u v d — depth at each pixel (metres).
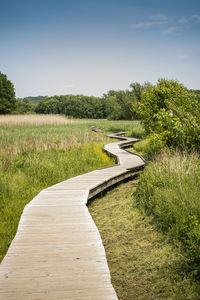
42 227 4.96
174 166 7.24
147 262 4.26
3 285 3.17
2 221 6.08
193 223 4.42
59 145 14.45
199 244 4.01
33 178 9.16
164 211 5.30
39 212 5.81
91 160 12.66
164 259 4.25
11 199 7.29
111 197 8.17
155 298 3.48
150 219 5.71
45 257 3.85
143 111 14.11
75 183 8.41
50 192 7.47
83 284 3.21
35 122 35.16
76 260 3.77
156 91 13.95
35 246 4.19
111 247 4.91
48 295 3.00
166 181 6.61
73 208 6.08
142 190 6.89
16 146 13.09
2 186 7.58
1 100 64.94
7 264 3.64
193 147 9.48
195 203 5.04
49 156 12.17
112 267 4.27
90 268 3.57
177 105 12.66
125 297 3.56
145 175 7.84
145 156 13.80
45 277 3.35
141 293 3.60
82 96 102.25
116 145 18.55
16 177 8.62
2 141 15.34
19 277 3.34
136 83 50.59
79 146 15.38
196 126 9.58
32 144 13.99
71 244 4.27
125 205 7.03
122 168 10.70
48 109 95.69
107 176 9.29
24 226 5.02
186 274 3.82
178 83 14.32
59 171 9.98
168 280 3.78
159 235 4.99
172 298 3.44
